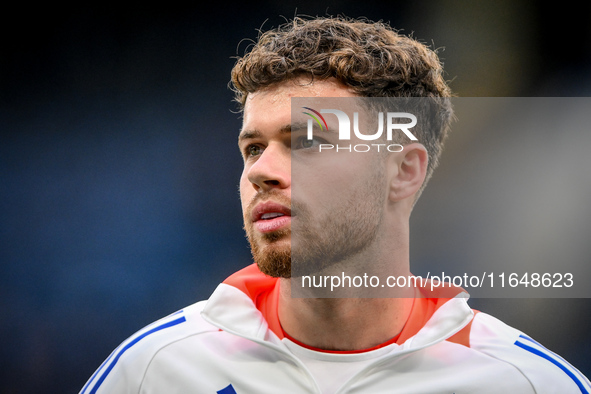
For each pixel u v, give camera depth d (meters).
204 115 15.14
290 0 14.21
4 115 15.32
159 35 15.06
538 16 13.61
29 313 14.80
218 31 14.88
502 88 13.70
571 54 13.52
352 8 13.80
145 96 15.27
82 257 15.16
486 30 13.70
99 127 15.34
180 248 15.21
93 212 15.30
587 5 13.33
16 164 15.27
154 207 15.30
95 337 14.80
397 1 13.75
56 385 14.37
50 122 15.36
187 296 15.09
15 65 15.30
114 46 15.19
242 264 15.12
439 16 13.71
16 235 15.14
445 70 13.79
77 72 15.30
